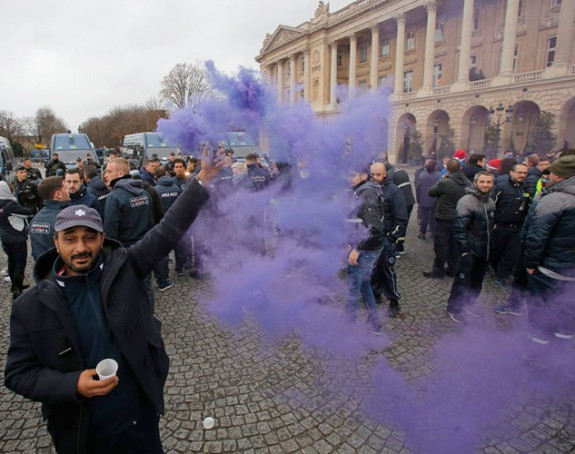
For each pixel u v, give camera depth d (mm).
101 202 4680
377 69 17250
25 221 4902
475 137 16812
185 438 2475
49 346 1416
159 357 1681
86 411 1470
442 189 5340
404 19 15742
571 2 19000
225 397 2883
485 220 3982
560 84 19344
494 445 2400
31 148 72062
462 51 15320
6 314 4438
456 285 4137
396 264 6238
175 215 1679
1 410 2779
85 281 1503
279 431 2529
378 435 2480
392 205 4273
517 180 4977
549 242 3207
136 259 1636
